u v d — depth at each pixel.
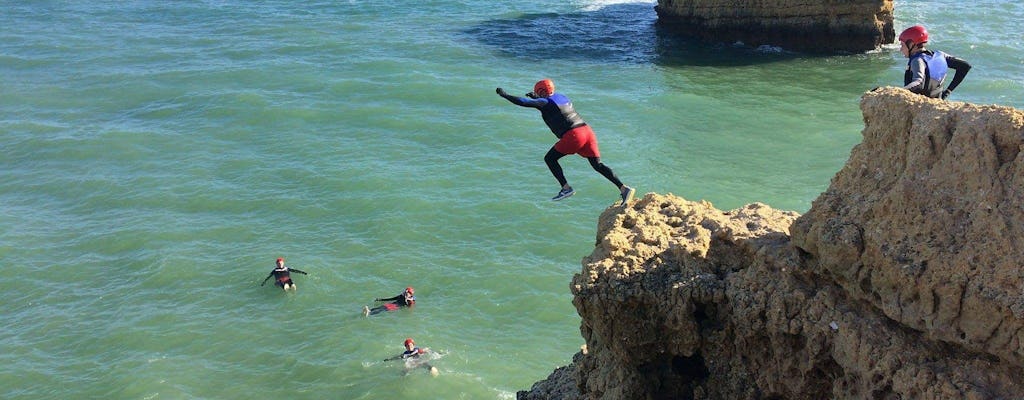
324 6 76.38
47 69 60.56
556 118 14.06
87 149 46.72
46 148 46.94
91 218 39.19
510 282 33.06
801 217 11.54
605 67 59.91
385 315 31.28
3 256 35.62
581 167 42.31
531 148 45.16
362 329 30.53
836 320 10.98
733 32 64.75
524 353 29.23
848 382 10.95
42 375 28.61
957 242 9.76
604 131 47.66
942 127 10.09
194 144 47.09
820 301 11.20
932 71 11.73
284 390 27.83
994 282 9.42
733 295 11.92
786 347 11.62
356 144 46.34
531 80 56.75
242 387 27.94
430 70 58.19
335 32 68.12
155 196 40.88
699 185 40.75
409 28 69.38
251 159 44.78
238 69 59.28
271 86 55.72
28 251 36.09
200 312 31.81
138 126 50.03
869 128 11.03
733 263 12.48
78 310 32.16
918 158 10.21
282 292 32.72
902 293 10.20
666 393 13.07
